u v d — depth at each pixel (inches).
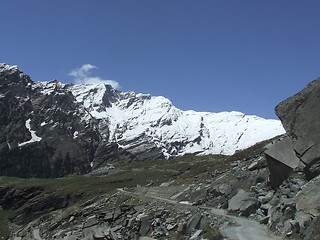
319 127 1035.9
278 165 1358.3
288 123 1115.9
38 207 5128.0
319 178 989.8
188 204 1956.2
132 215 2055.9
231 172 2160.4
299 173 1261.1
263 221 1230.3
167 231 1567.4
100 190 4987.7
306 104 1080.8
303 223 927.0
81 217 2736.2
